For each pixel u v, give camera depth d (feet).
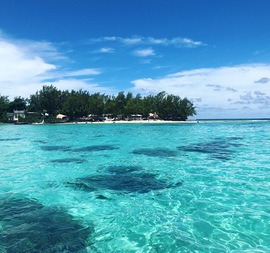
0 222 23.59
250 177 37.68
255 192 30.94
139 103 299.99
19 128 178.40
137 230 21.98
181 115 301.43
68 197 30.68
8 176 41.22
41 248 19.12
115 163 50.26
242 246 19.10
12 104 343.67
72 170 44.98
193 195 30.35
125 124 226.38
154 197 30.09
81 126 196.65
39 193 32.32
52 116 306.35
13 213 25.79
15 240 20.27
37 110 336.29
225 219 23.65
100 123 251.60
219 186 33.58
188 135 107.65
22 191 33.22
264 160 50.65
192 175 39.50
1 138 104.99
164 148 69.62
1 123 272.31
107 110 295.69
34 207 27.53
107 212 25.99
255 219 23.54
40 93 329.93
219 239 20.16
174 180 36.99
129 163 49.96
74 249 19.04
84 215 25.31
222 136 101.50
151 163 49.52
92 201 29.22
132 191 32.50
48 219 24.39
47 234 21.29
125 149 69.00
